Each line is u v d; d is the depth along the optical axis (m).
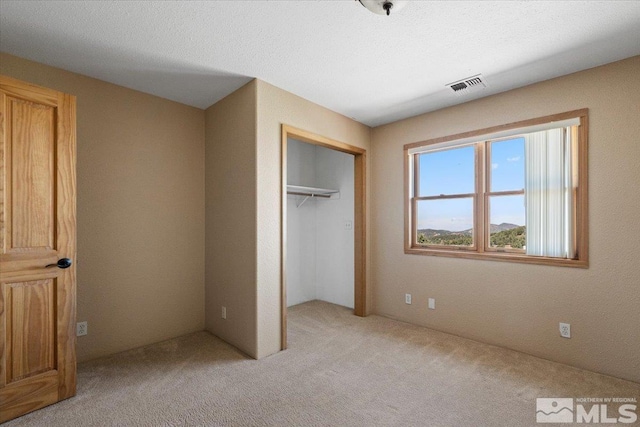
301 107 3.03
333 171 4.53
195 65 2.42
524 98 2.74
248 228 2.71
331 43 2.12
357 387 2.17
